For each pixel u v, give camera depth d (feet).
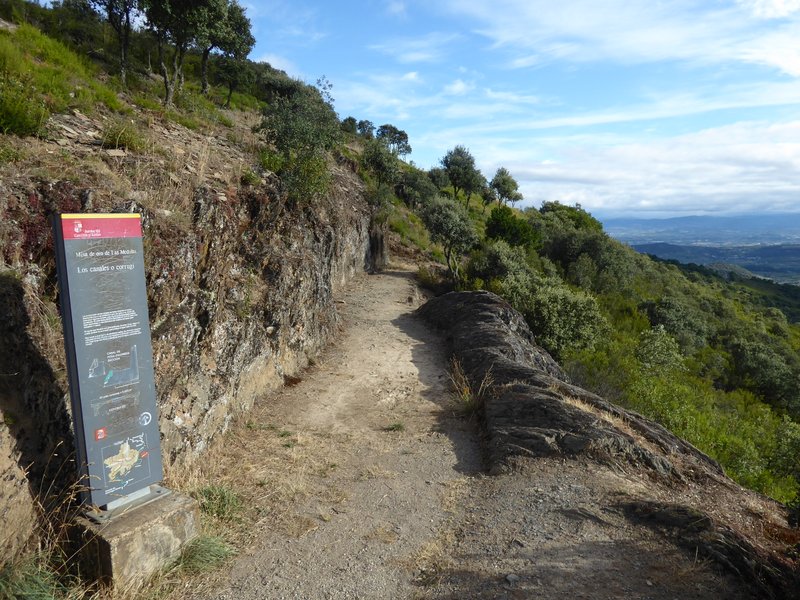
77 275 11.64
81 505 12.28
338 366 31.50
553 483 17.52
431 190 104.12
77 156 19.76
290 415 24.13
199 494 15.79
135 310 12.84
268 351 25.84
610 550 13.67
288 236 32.14
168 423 16.79
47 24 42.04
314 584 12.77
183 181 21.88
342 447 21.22
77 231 11.59
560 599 11.69
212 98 63.87
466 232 65.62
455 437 22.36
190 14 39.22
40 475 12.36
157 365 16.72
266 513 16.01
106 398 12.25
